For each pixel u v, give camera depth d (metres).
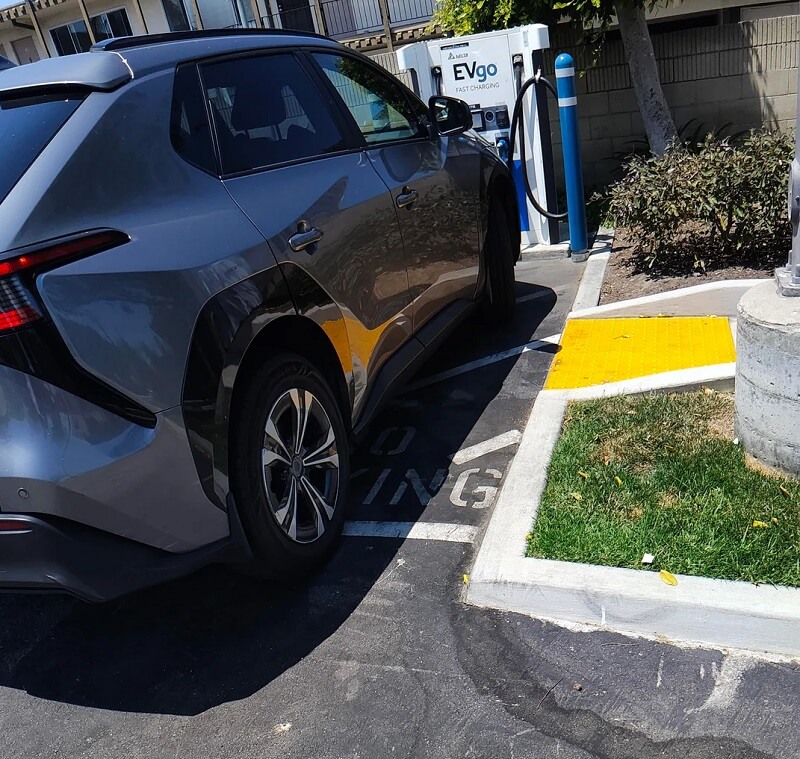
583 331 4.81
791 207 2.82
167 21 18.83
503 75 6.57
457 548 3.04
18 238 2.09
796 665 2.31
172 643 2.79
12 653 2.88
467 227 4.43
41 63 2.69
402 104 4.21
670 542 2.68
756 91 8.17
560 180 9.21
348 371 3.21
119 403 2.20
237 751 2.28
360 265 3.27
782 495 2.83
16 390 2.07
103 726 2.46
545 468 3.26
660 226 5.49
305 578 3.01
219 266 2.52
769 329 2.78
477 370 4.67
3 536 2.13
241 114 3.03
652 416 3.54
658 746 2.10
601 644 2.49
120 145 2.46
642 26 7.49
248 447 2.57
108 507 2.21
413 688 2.41
